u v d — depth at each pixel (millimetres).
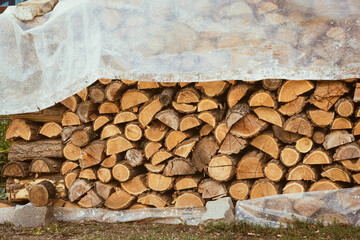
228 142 4137
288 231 3814
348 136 3824
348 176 3906
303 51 3715
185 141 4273
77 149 4594
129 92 4336
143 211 4465
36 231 4258
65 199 4641
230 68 3838
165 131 4312
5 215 4617
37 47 4371
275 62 3756
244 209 4145
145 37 4008
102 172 4512
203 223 4129
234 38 3830
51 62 4293
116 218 4500
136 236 3932
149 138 4344
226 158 4152
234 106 4078
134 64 4020
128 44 4031
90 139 4516
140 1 4020
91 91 4406
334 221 3869
